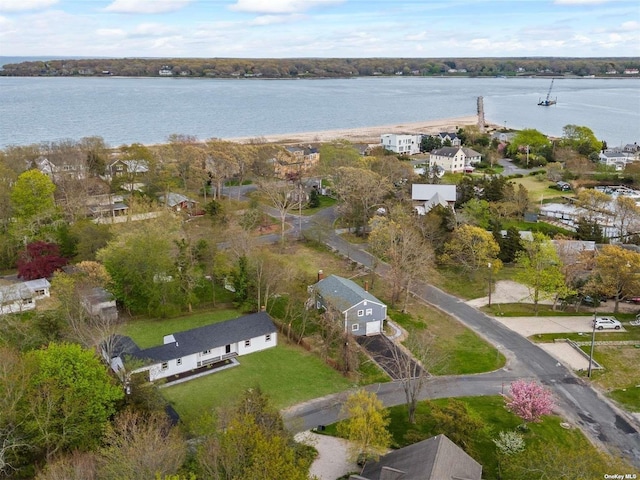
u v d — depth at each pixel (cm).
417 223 8812
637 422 4934
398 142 17888
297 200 11781
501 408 5112
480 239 7956
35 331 5281
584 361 5984
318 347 6228
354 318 6338
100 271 6631
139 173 11481
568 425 4869
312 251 9306
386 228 7894
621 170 15012
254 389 4388
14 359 4141
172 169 11719
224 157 12012
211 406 5031
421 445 3834
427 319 7012
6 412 3750
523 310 7288
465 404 4844
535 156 16562
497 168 16050
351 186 10300
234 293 7462
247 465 3209
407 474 3566
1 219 8588
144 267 6712
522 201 10888
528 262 7300
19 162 11156
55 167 11425
